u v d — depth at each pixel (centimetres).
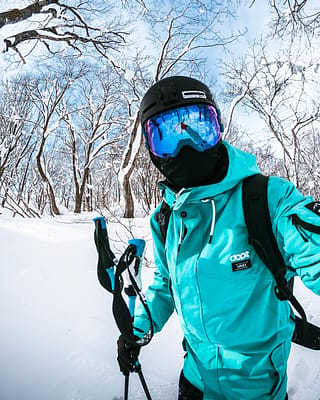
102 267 102
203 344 91
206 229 84
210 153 85
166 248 97
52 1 688
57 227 664
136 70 1416
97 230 103
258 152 1619
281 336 85
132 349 104
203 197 82
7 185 1346
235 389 87
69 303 244
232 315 82
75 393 144
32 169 2266
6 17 600
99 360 168
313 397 146
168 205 100
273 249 77
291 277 81
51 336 192
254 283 80
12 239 488
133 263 97
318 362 173
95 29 916
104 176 3058
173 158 86
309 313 244
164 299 112
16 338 189
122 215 1248
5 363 164
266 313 81
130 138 1286
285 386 90
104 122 1917
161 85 89
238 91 1427
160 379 156
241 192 81
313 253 66
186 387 104
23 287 276
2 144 1348
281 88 1287
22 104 1680
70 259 383
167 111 86
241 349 85
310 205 71
